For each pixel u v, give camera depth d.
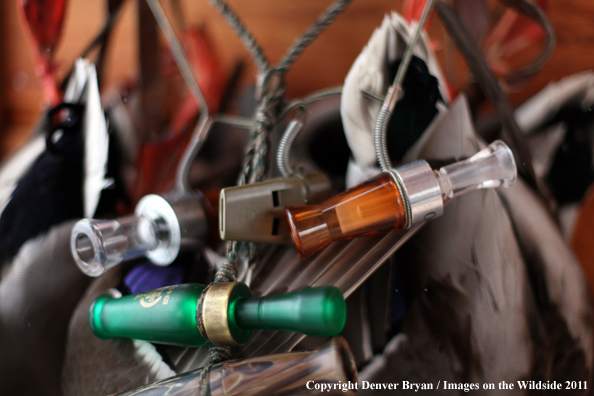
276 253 0.38
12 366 0.38
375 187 0.31
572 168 0.44
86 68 0.47
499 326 0.32
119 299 0.33
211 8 0.70
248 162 0.39
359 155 0.41
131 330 0.32
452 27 0.42
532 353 0.32
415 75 0.40
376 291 0.34
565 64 0.60
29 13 0.50
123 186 0.48
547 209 0.38
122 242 0.36
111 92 0.57
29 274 0.40
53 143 0.46
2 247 0.42
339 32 0.67
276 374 0.25
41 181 0.44
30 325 0.39
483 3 0.52
